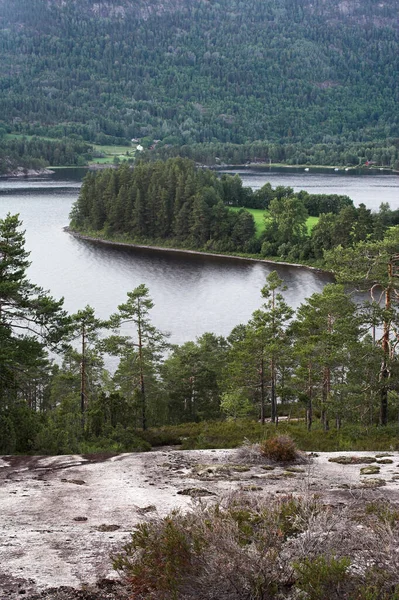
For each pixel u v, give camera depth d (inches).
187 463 611.8
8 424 928.9
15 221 1229.1
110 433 1189.7
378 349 1311.5
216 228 5915.4
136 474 551.2
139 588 231.5
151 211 6279.5
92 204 6633.9
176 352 2362.2
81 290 3986.2
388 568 219.3
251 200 7436.0
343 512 296.8
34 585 252.4
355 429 1178.0
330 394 1382.9
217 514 258.8
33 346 1171.9
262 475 523.2
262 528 255.0
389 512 291.4
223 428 1381.6
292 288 4138.8
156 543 241.1
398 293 1405.0
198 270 4854.8
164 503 413.1
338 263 1467.8
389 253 1390.3
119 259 5270.7
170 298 3846.0
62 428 1101.7
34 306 1203.9
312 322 1665.8
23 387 1857.8
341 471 555.2
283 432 1190.9
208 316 3400.6
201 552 224.5
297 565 214.4
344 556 223.9
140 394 1718.8
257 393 2081.7
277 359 1753.2
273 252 5457.7
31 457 711.1
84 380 1754.4
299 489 452.1
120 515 383.6
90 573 265.4
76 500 434.3
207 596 213.6
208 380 2193.7
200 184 6451.8
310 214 6889.8
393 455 651.5
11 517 383.2
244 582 213.6
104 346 1872.5
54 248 5615.2
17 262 1246.3
